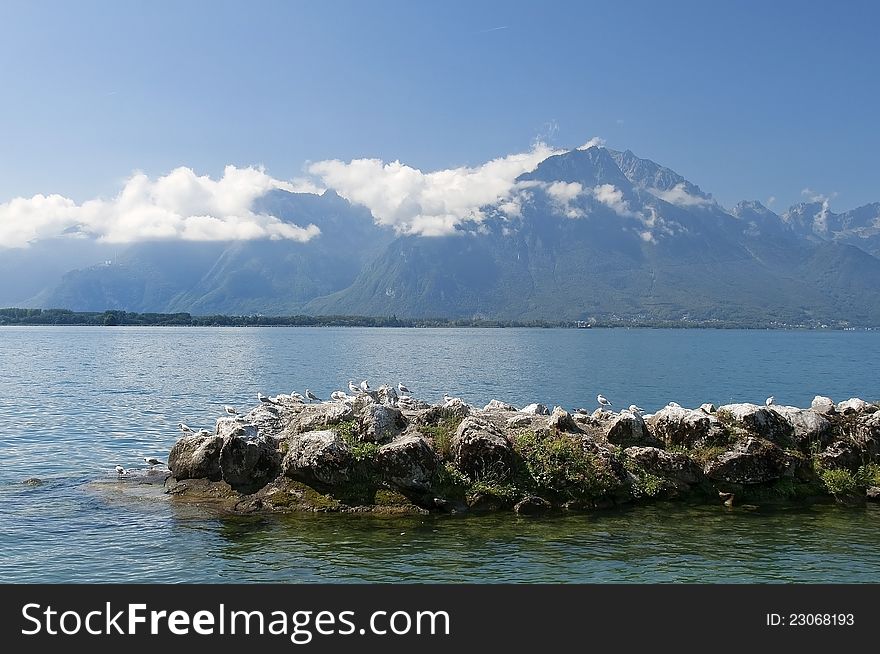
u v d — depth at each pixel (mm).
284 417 33469
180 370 101750
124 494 27859
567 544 22469
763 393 78938
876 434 29156
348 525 24219
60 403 60062
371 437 28297
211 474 28469
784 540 23000
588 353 166250
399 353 160250
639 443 29828
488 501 26297
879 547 22328
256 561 20781
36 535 22906
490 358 142750
